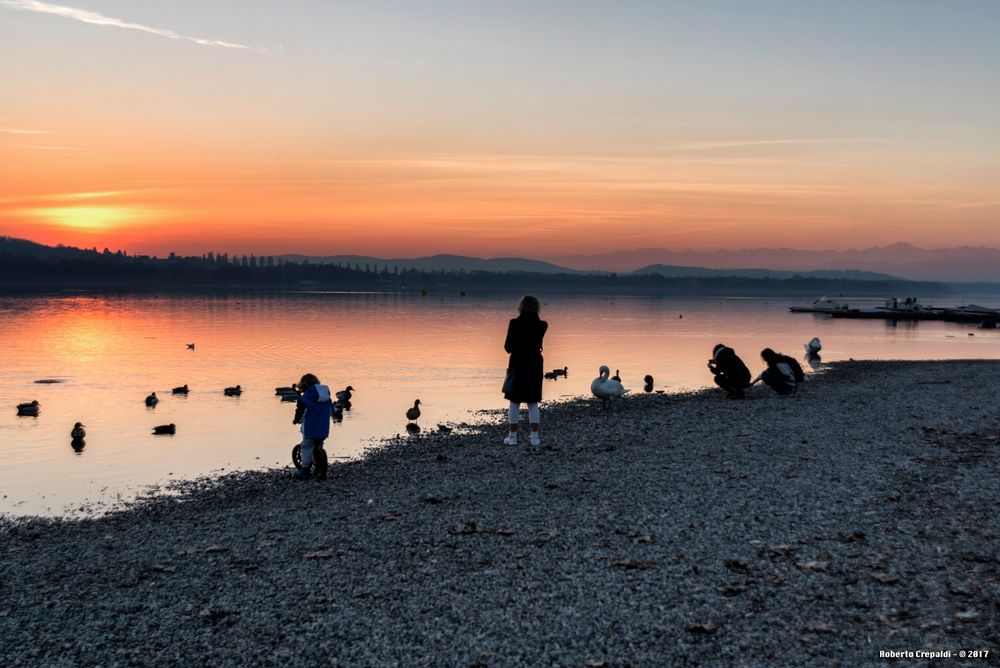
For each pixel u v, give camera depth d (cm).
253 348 6506
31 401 3419
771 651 712
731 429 1983
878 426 1970
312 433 1638
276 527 1238
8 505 1673
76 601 936
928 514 1118
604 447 1788
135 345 6831
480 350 6238
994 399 2492
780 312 17375
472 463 1675
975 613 761
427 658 736
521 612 830
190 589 954
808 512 1160
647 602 841
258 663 741
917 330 10094
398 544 1098
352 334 8375
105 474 1994
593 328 10094
